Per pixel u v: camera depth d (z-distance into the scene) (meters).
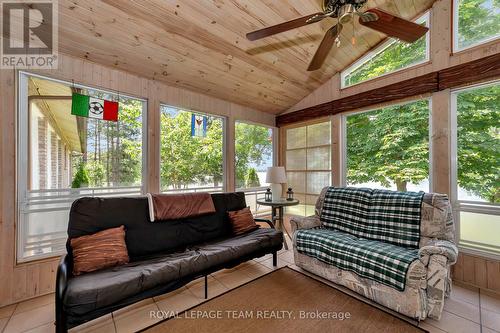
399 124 3.64
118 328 1.68
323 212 2.92
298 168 4.26
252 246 2.42
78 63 2.38
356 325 1.71
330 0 1.64
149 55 2.53
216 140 3.72
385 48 3.16
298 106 4.18
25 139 2.13
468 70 2.38
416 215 2.23
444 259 1.71
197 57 2.72
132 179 2.84
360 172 3.96
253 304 1.98
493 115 2.48
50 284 2.20
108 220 2.09
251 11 2.25
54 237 2.29
